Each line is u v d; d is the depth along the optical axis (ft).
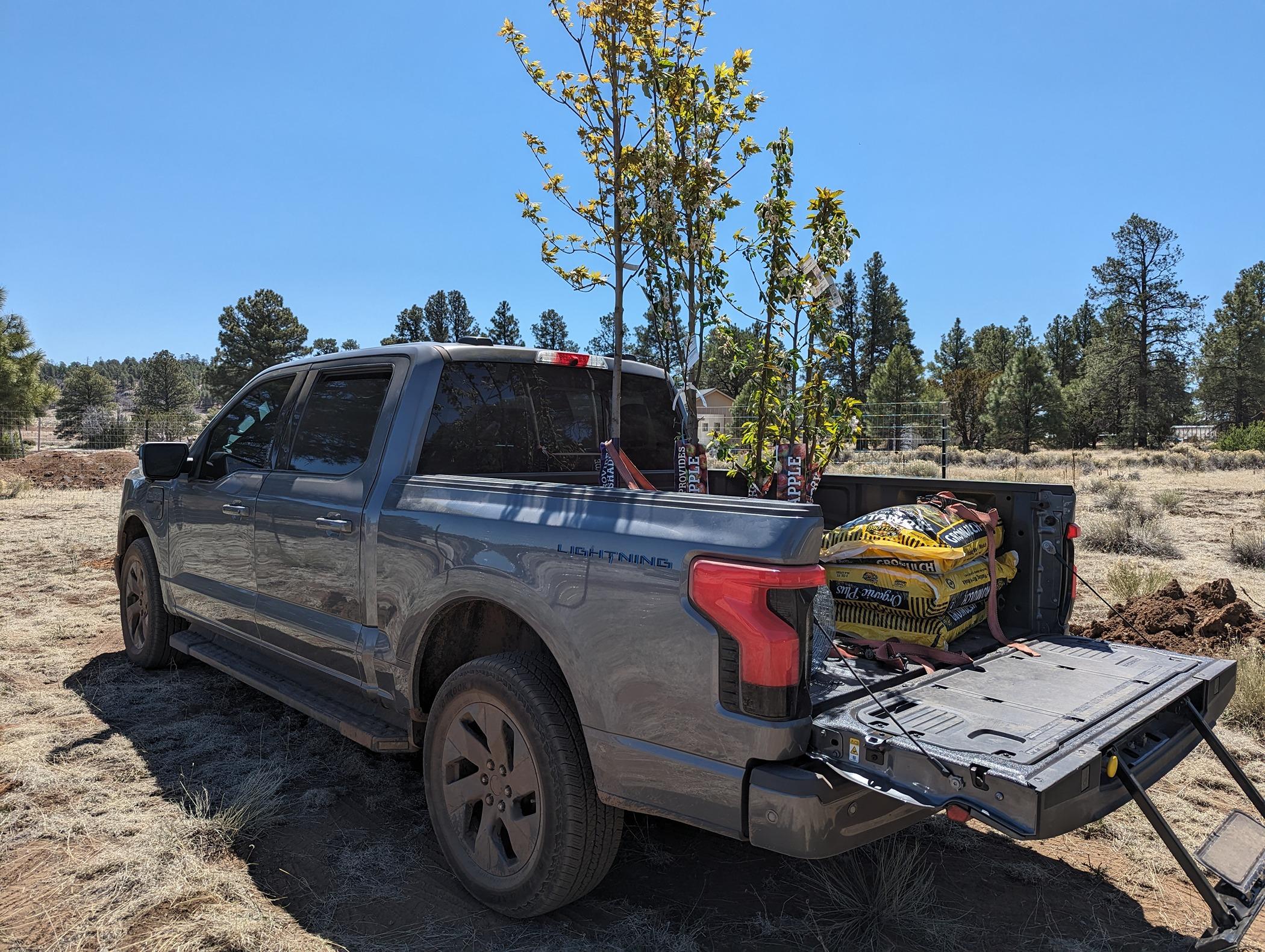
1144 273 228.02
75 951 8.50
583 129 13.35
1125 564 30.83
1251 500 59.41
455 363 12.13
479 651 11.04
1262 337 242.78
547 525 9.14
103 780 12.66
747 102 13.24
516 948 8.77
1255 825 8.89
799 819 7.07
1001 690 8.98
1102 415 228.63
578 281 13.61
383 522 11.07
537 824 8.92
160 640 17.57
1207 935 7.52
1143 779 8.23
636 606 8.18
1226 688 10.44
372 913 9.44
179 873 9.95
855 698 8.54
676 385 14.05
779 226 12.96
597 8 12.29
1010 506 11.96
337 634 11.84
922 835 11.68
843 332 13.58
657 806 8.05
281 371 14.73
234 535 14.30
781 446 12.76
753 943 8.96
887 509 10.85
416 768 13.44
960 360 333.62
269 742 14.28
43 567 30.22
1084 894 10.23
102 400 287.07
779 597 7.49
